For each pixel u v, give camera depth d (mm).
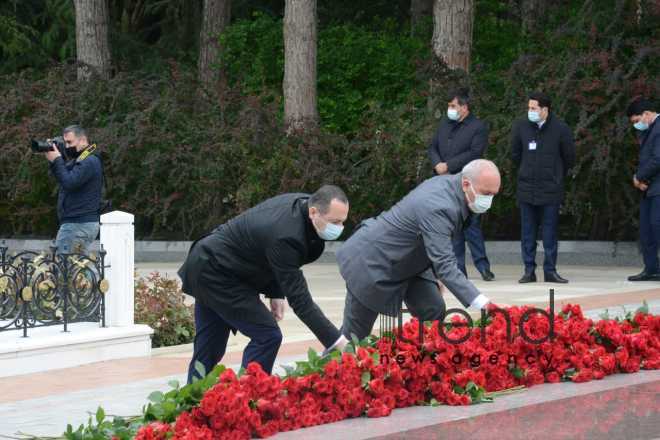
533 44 17547
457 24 17125
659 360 7680
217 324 6652
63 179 10484
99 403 7215
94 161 10680
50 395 7562
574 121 15422
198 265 6398
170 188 18203
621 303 11125
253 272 6379
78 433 5707
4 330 8906
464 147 12664
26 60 26219
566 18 19719
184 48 26984
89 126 18672
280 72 22312
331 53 20812
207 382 5930
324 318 6336
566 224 17234
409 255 6863
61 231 10664
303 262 6277
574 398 6758
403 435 5898
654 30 15992
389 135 16547
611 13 16438
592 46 15953
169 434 5609
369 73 20828
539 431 5953
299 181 16828
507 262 16031
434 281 7227
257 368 5992
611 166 14992
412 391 6609
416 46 20906
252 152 17609
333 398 6270
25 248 18859
